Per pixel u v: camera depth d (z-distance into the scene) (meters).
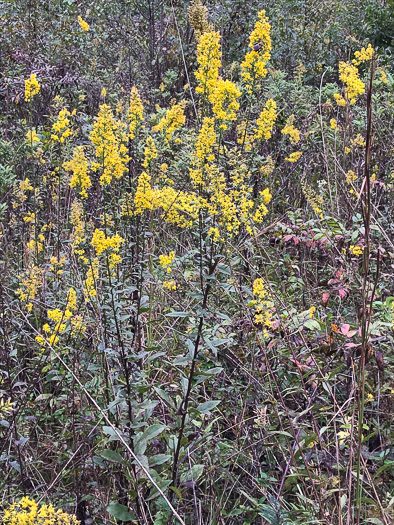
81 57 7.64
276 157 4.72
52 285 3.65
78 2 9.12
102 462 2.48
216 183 2.41
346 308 3.61
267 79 6.29
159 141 4.07
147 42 7.99
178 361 2.33
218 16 7.87
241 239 3.37
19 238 4.38
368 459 2.64
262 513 2.30
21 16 7.85
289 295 3.50
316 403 2.77
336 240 3.38
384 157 4.68
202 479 2.68
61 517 1.82
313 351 2.73
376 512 2.16
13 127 5.93
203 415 2.86
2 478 2.74
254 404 2.99
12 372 3.08
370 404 2.96
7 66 6.80
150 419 2.90
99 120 2.64
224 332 3.08
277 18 8.46
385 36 8.91
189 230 4.05
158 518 2.38
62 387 3.04
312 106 5.96
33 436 2.96
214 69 2.68
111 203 2.80
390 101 5.39
